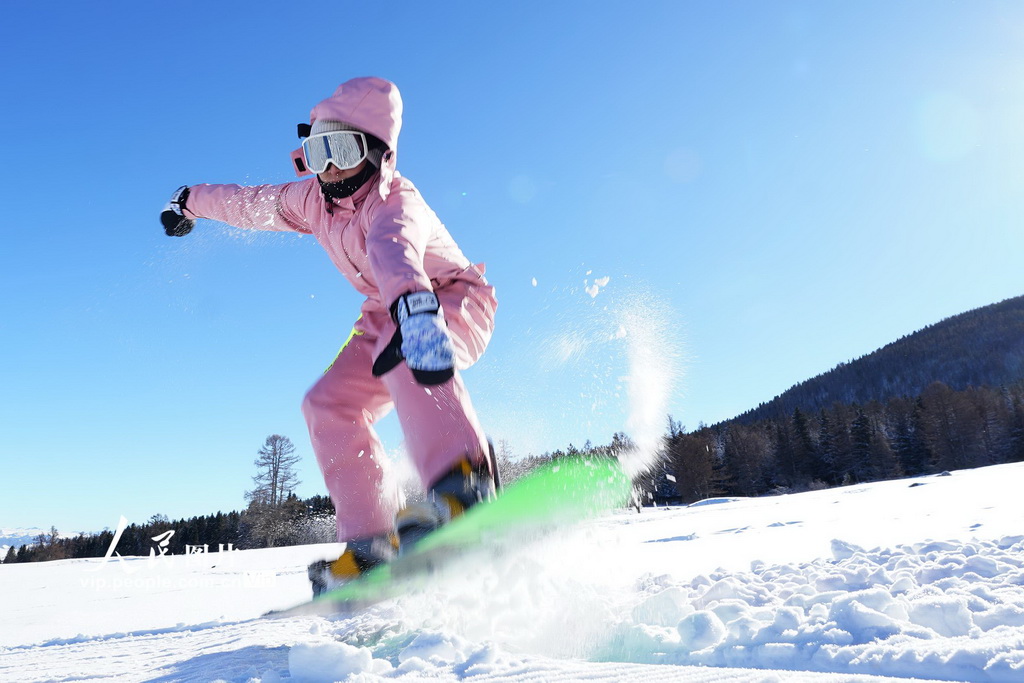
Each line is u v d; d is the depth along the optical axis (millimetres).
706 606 1747
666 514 9461
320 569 2158
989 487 7234
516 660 1236
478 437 2041
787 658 1157
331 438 2166
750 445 54156
